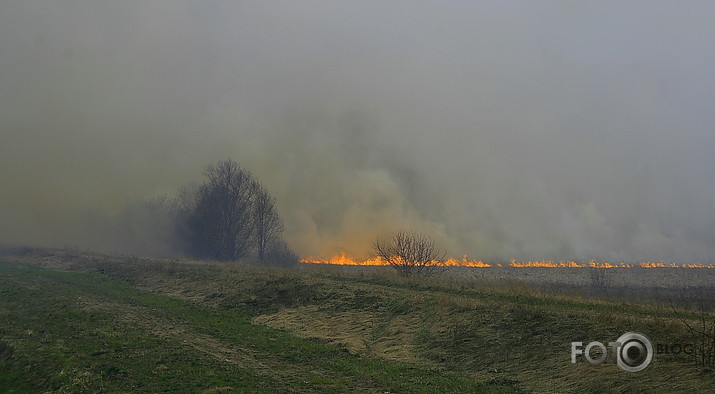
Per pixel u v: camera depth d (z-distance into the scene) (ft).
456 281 108.58
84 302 101.65
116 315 90.74
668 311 69.56
